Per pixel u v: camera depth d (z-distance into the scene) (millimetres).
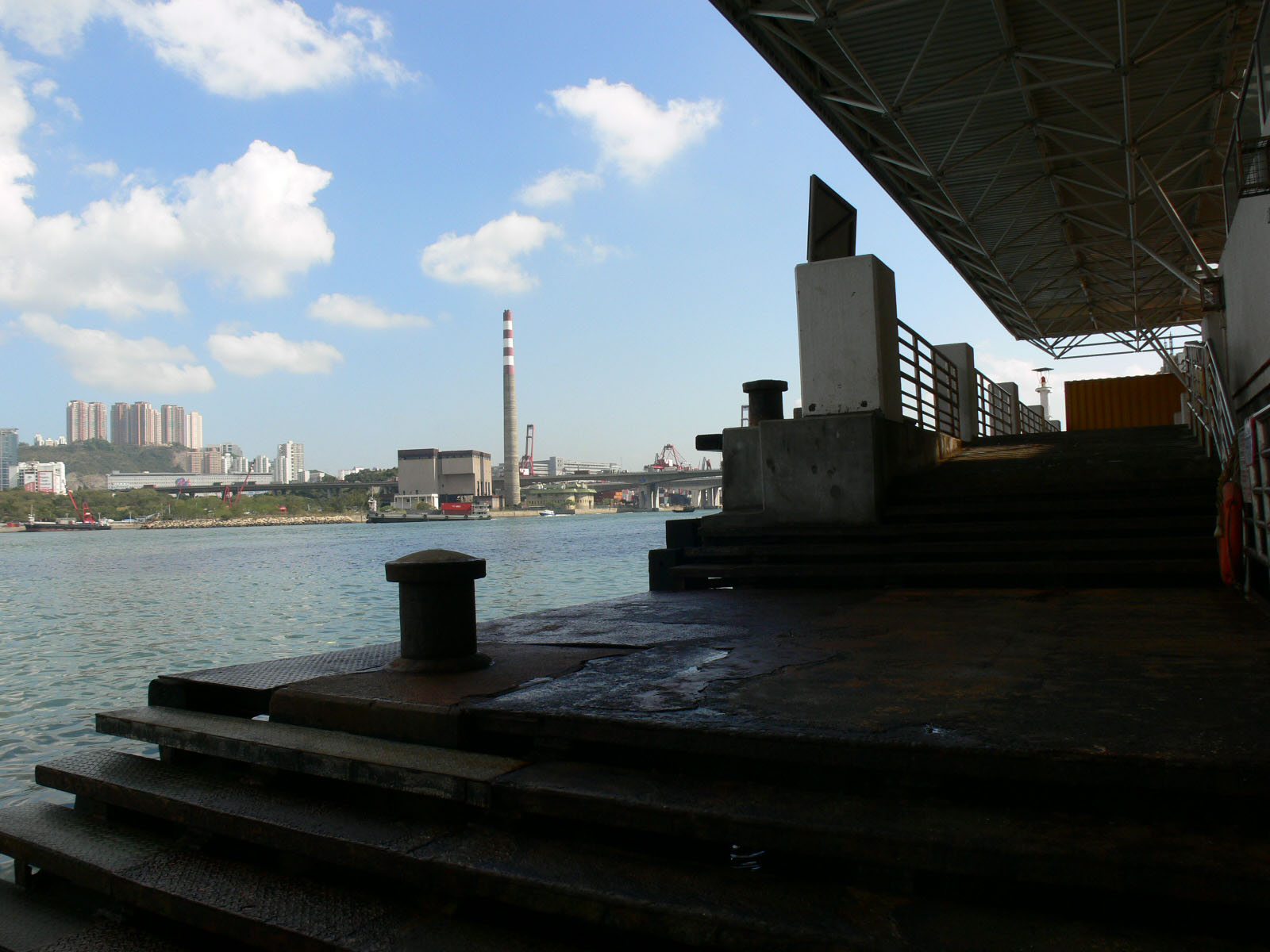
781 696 3344
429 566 4098
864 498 8070
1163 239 23781
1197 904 2053
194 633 22688
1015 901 2232
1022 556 7145
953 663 3902
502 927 2609
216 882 3020
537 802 2824
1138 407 22328
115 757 3980
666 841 2752
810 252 9195
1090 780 2410
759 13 12703
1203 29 13656
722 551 7988
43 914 3332
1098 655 3959
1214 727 2666
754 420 9398
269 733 3584
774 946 2168
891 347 9281
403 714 3443
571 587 30875
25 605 32031
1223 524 5910
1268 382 6840
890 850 2320
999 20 13188
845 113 15852
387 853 2773
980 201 19484
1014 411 25266
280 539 111938
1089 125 17109
